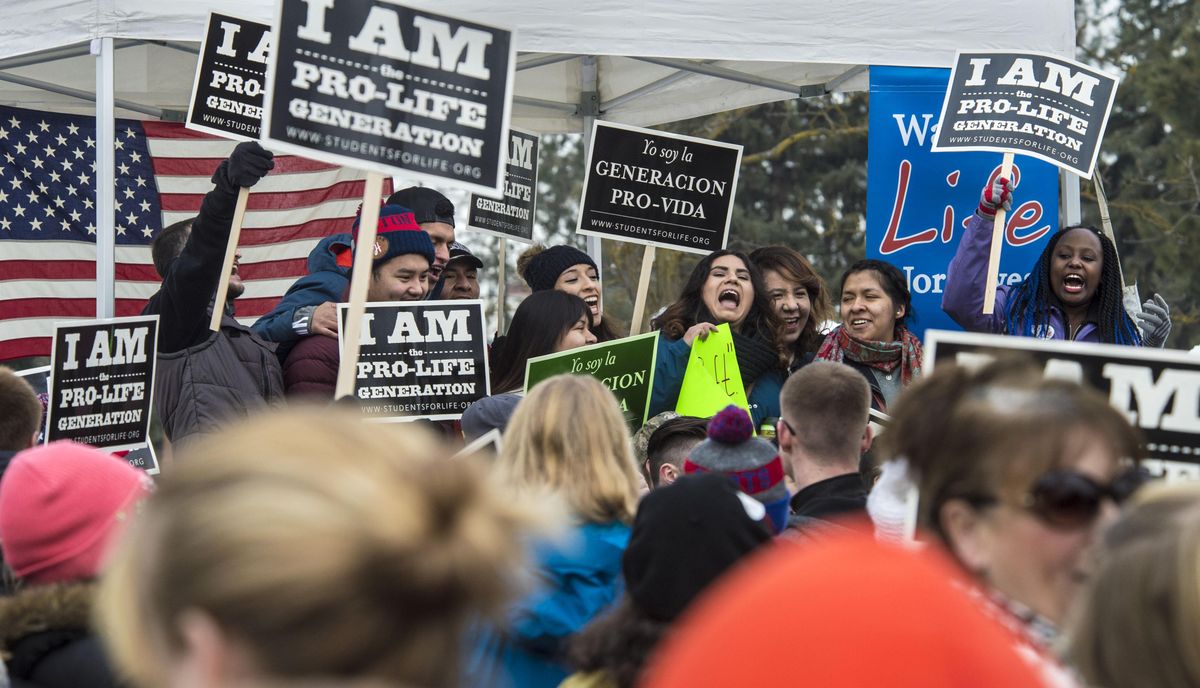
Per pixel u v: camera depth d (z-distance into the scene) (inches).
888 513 181.3
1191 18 1423.5
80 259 579.2
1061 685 97.4
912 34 412.2
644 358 341.1
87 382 346.0
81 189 581.3
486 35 274.1
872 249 432.5
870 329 397.1
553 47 406.0
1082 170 367.9
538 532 70.8
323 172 617.9
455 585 65.4
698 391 365.4
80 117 583.8
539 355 352.5
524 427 203.9
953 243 430.9
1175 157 1384.1
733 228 1433.3
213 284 360.8
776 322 404.5
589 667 160.7
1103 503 111.1
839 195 1451.8
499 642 188.1
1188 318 1323.8
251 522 62.4
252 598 62.0
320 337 392.2
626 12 408.5
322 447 66.0
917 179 430.3
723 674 52.6
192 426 364.2
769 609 52.8
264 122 260.5
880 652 51.0
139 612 66.9
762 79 542.9
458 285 487.8
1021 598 112.8
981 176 430.0
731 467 223.9
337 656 63.6
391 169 266.7
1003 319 398.3
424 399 354.3
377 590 63.5
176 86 580.7
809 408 225.0
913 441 118.0
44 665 149.5
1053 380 117.3
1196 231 1333.7
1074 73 369.1
